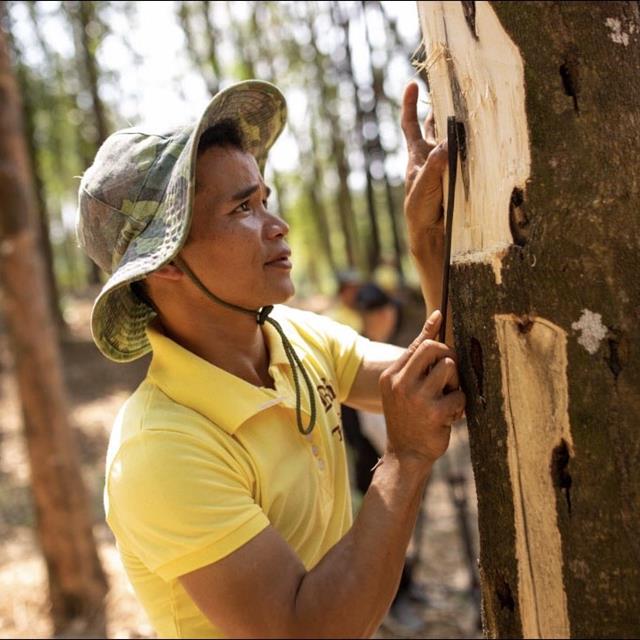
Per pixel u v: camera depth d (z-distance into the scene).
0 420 10.10
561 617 1.39
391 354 1.97
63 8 8.49
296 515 1.60
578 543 1.37
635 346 1.35
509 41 1.38
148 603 1.62
